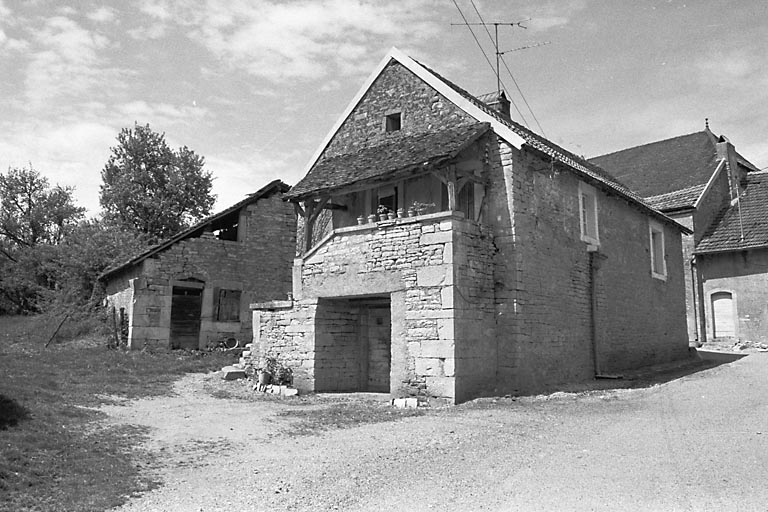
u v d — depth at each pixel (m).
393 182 13.80
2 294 38.88
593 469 6.90
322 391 14.46
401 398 12.48
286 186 22.61
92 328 24.20
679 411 10.77
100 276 24.27
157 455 7.99
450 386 12.02
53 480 6.60
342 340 15.12
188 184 39.94
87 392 12.99
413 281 12.85
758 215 26.92
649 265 20.27
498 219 13.75
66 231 42.38
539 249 14.28
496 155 14.02
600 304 16.75
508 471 6.92
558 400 12.41
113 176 39.12
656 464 7.05
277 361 15.20
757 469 6.73
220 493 6.33
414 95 16.17
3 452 7.23
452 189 12.93
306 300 14.78
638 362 18.67
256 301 21.62
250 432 9.57
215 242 21.16
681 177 29.45
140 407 11.89
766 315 25.03
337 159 16.81
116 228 33.88
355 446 8.45
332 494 6.23
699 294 26.81
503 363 13.25
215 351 20.12
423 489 6.30
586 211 16.98
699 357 22.06
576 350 15.43
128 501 6.07
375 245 13.63
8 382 12.66
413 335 12.70
